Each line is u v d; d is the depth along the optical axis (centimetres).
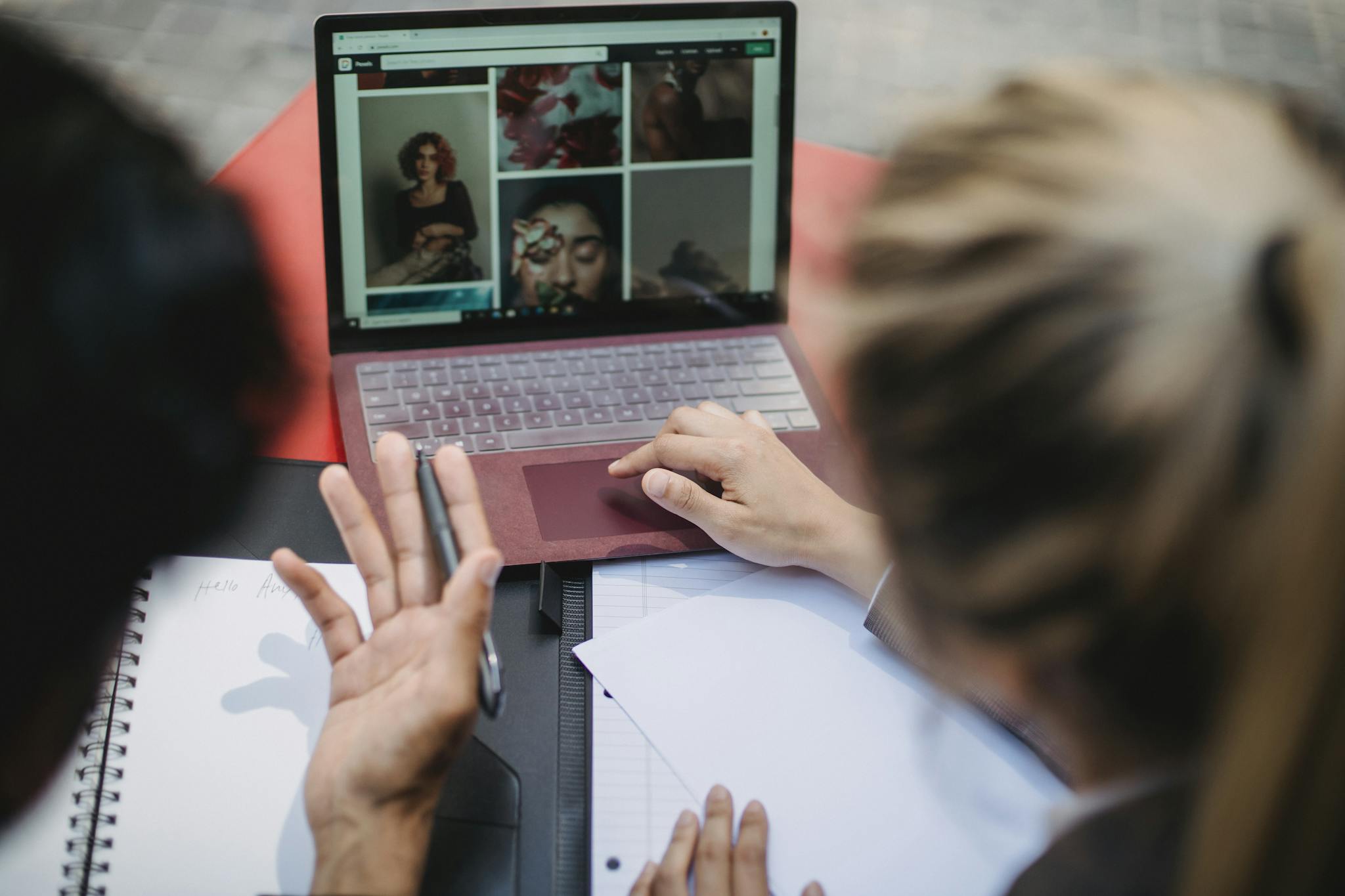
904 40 300
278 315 40
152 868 60
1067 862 47
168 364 36
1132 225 32
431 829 63
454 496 63
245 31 275
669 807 66
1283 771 33
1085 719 41
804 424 96
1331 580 31
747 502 80
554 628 77
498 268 98
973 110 38
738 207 101
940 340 35
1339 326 30
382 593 63
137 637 70
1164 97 36
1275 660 32
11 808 50
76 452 36
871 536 80
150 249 35
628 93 97
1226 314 31
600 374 98
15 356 34
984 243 34
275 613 73
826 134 266
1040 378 33
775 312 104
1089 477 33
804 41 296
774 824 66
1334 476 30
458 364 97
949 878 63
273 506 81
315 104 126
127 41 267
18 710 44
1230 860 35
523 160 96
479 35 93
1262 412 31
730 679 74
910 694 73
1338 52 305
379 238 95
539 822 65
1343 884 34
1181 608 34
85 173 35
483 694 58
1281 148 34
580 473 89
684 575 81
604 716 71
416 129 94
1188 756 39
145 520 39
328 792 57
